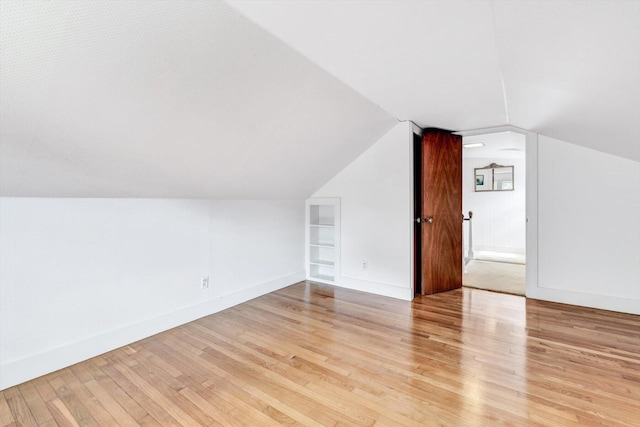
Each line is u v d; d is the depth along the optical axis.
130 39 1.21
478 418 1.41
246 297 3.15
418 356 1.97
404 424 1.38
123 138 1.65
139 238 2.28
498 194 5.99
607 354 1.98
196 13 1.24
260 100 1.88
